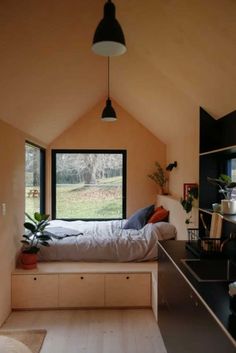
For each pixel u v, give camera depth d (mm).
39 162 5102
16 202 3361
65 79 3398
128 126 5445
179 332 1975
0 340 1950
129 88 4125
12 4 1862
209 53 2031
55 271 3230
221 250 2295
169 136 4801
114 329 2832
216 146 2869
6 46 2137
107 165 5496
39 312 3166
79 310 3223
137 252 3541
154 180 5398
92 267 3371
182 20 1912
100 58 3428
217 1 1567
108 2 1508
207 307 1443
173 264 2178
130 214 5465
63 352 2461
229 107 2512
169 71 2752
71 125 5379
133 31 2496
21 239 3533
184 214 3527
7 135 3057
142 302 3258
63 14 2262
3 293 2924
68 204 5453
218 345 1294
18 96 2848
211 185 2877
